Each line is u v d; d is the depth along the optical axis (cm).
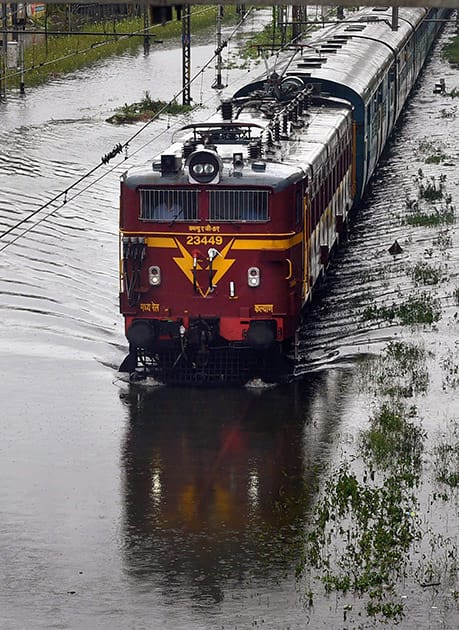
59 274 6862
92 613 3125
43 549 3488
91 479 3991
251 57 16288
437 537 3538
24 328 5703
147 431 4428
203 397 4825
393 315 5788
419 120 12088
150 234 4959
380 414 4466
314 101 7238
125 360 5103
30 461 4138
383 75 9088
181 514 3725
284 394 4838
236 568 3375
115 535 3581
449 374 4928
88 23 17538
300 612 3131
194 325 4972
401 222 8025
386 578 3284
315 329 5797
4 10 13438
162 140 11294
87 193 9212
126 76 14988
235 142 5459
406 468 4012
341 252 7325
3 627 3044
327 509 3712
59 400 4750
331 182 6294
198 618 3097
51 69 15012
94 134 11450
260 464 4109
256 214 4906
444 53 16750
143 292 4994
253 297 4953
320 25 15938
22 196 8881
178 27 19050
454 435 4288
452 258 6988
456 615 3117
